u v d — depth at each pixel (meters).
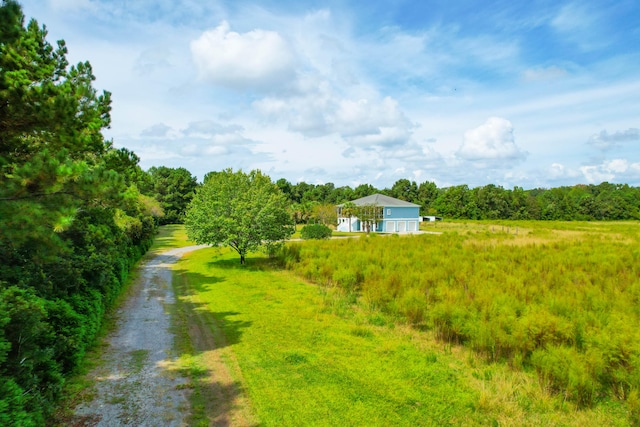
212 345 9.73
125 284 17.19
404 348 9.57
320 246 25.00
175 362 8.56
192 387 7.39
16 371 5.50
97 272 11.10
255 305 13.74
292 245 25.03
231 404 6.79
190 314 12.62
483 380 7.91
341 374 8.08
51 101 5.96
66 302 8.50
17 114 5.81
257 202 22.70
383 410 6.68
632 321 8.81
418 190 101.69
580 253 19.62
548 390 7.32
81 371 7.82
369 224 53.75
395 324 11.55
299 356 8.95
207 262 24.61
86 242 10.71
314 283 17.80
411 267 16.55
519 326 8.70
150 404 6.68
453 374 8.16
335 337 10.35
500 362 8.75
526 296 11.69
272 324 11.50
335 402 6.93
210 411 6.54
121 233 15.98
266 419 6.34
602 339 7.61
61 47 8.98
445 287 12.59
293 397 7.08
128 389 7.20
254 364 8.54
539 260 18.09
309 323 11.59
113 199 6.00
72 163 5.53
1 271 7.48
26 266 8.05
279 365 8.52
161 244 37.66
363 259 18.48
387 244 25.56
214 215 22.70
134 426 5.98
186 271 21.41
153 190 72.38
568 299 10.78
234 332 10.77
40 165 5.09
